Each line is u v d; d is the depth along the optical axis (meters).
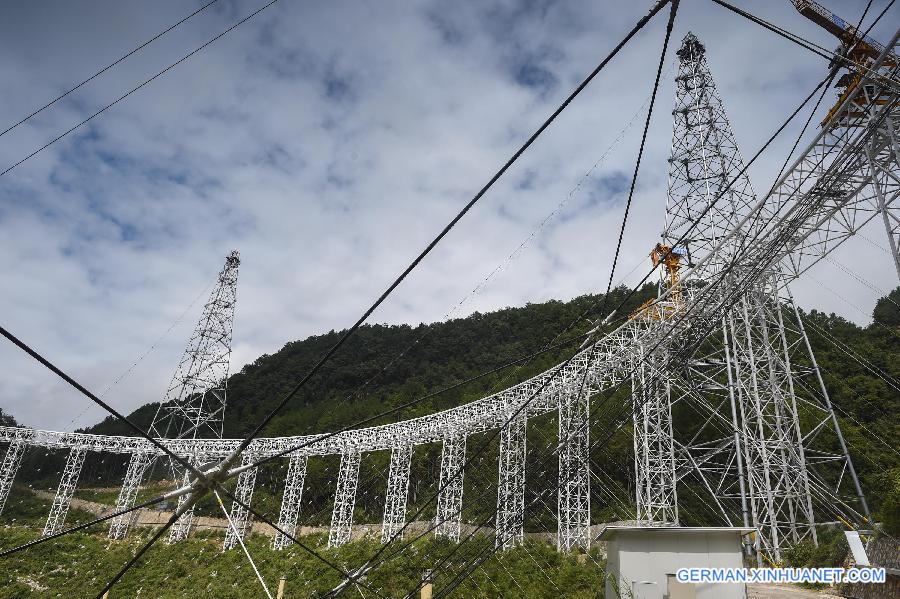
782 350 35.66
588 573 30.83
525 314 99.56
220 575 49.88
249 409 100.31
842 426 41.94
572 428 36.22
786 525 29.55
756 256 26.41
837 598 19.41
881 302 58.69
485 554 22.58
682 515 41.38
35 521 73.81
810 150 22.31
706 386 35.34
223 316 75.00
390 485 56.94
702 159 35.25
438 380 89.25
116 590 48.38
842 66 18.17
